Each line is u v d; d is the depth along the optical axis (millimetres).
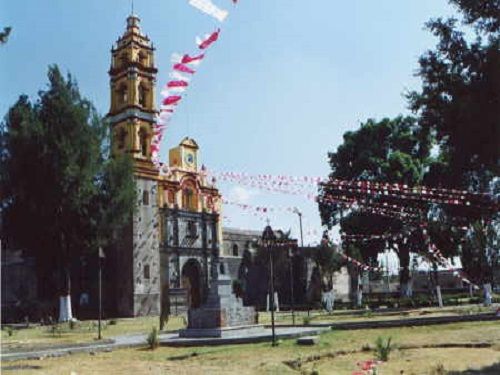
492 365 14258
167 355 19016
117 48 64250
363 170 57000
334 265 62375
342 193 57406
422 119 25422
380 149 58469
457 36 23297
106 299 56781
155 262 58500
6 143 44219
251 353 18328
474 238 50625
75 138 44188
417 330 24797
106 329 33844
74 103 45344
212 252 67938
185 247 65000
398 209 53125
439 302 48500
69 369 15875
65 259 44750
